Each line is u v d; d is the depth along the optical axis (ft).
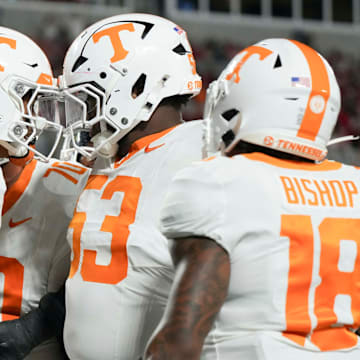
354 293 16.17
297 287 15.47
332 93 16.80
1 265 24.50
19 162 24.25
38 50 24.77
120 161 22.06
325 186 16.43
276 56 16.76
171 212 15.46
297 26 153.17
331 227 15.93
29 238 24.72
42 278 24.85
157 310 20.49
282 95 16.37
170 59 22.22
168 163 20.98
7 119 23.00
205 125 17.85
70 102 22.38
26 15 132.26
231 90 16.92
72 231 21.88
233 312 15.38
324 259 15.70
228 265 14.88
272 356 14.97
